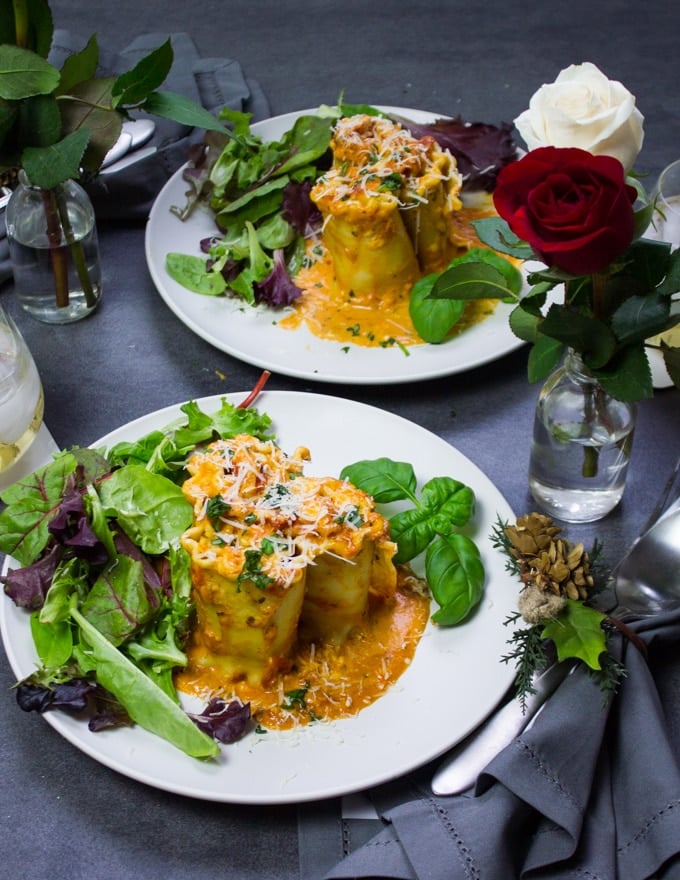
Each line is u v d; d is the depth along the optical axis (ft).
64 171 3.30
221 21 4.78
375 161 3.68
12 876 2.72
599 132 2.74
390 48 4.65
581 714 2.77
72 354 3.66
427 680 2.90
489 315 3.65
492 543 3.08
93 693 2.83
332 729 2.82
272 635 2.85
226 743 2.79
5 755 2.87
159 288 3.68
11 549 2.97
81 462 3.08
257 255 3.75
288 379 3.58
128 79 3.41
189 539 2.84
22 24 3.32
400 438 3.28
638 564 3.03
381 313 3.69
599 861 2.68
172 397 3.54
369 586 2.97
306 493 2.90
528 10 4.84
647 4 4.88
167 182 3.97
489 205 4.02
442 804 2.72
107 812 2.80
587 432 3.06
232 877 2.72
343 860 2.66
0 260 3.80
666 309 2.77
